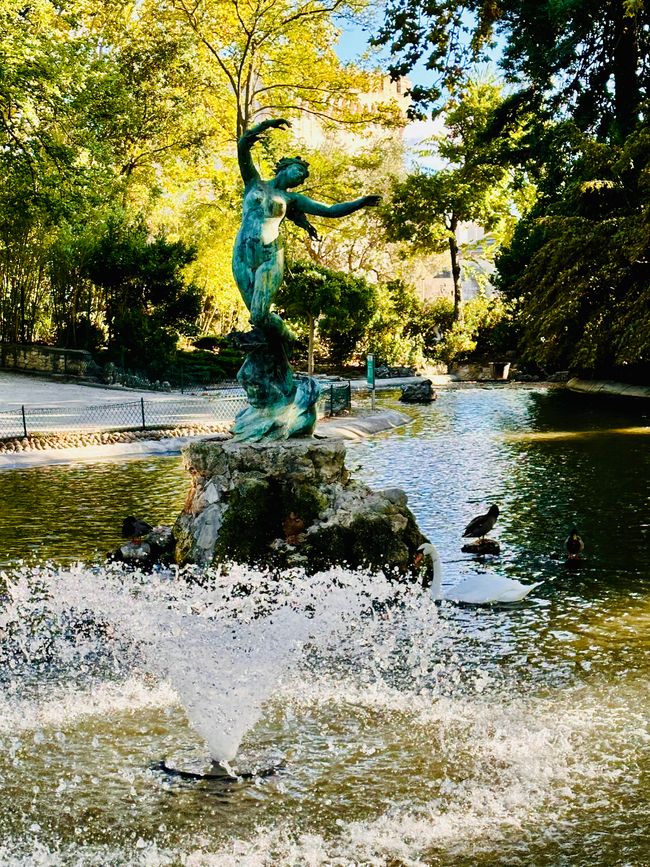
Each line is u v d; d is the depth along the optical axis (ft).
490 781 20.95
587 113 123.85
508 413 104.01
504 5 108.47
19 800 20.30
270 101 177.47
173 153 169.68
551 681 26.78
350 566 36.88
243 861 17.95
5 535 44.09
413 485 56.59
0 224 126.41
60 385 119.03
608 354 107.24
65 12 130.21
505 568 38.37
